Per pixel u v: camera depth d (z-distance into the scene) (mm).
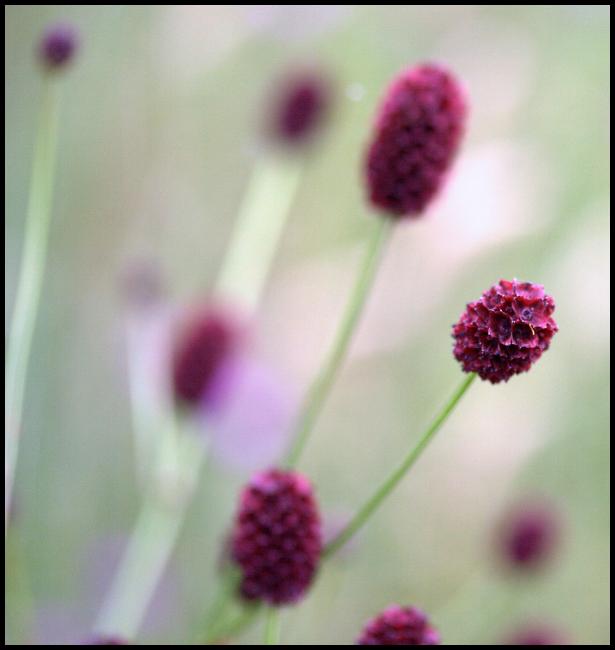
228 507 506
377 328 554
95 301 546
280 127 457
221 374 413
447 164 369
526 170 546
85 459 510
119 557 458
